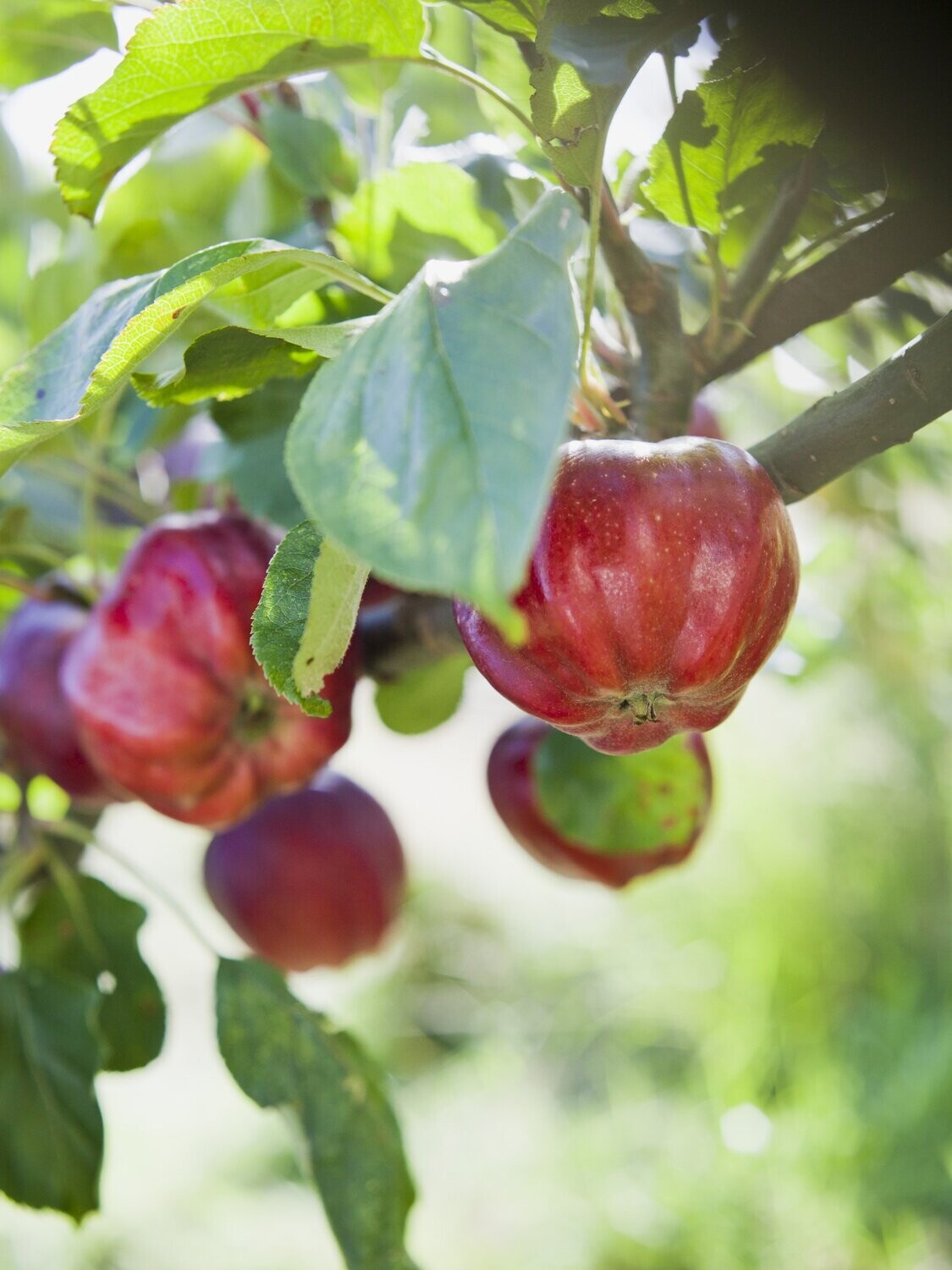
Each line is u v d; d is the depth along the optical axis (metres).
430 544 0.27
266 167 0.59
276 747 0.52
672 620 0.42
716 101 0.44
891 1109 1.56
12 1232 1.48
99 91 0.44
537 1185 1.65
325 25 0.43
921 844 1.86
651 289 0.46
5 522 0.56
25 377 0.44
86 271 0.60
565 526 0.42
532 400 0.29
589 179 0.43
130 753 0.51
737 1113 1.62
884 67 0.43
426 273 0.34
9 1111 0.53
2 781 0.63
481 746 2.68
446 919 2.28
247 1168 1.79
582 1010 2.00
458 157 0.53
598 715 0.43
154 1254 1.51
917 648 0.91
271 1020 0.53
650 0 0.42
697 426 0.58
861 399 0.44
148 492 0.63
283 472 0.53
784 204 0.46
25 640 0.56
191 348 0.43
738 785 1.92
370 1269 0.52
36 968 0.54
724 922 1.89
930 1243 1.47
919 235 0.46
